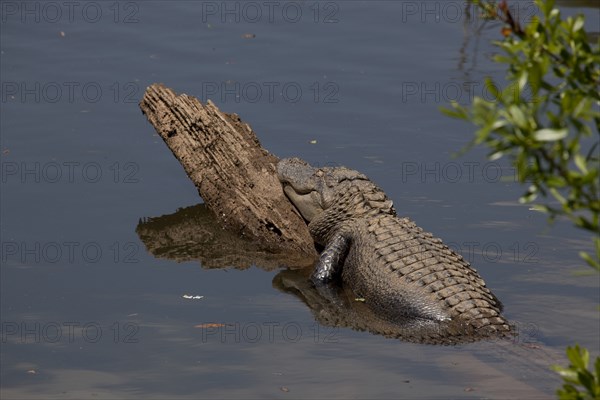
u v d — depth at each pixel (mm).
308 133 43438
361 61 50781
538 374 25016
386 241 32562
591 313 29188
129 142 43094
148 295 31609
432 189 39094
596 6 55062
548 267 32719
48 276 32688
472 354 26812
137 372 26094
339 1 59500
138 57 51250
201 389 25047
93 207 38031
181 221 37969
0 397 24562
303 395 24609
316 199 36469
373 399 24188
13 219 36594
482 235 35281
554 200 37875
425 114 45156
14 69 49500
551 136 11039
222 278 33531
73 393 24797
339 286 33406
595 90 12719
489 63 49875
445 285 29891
